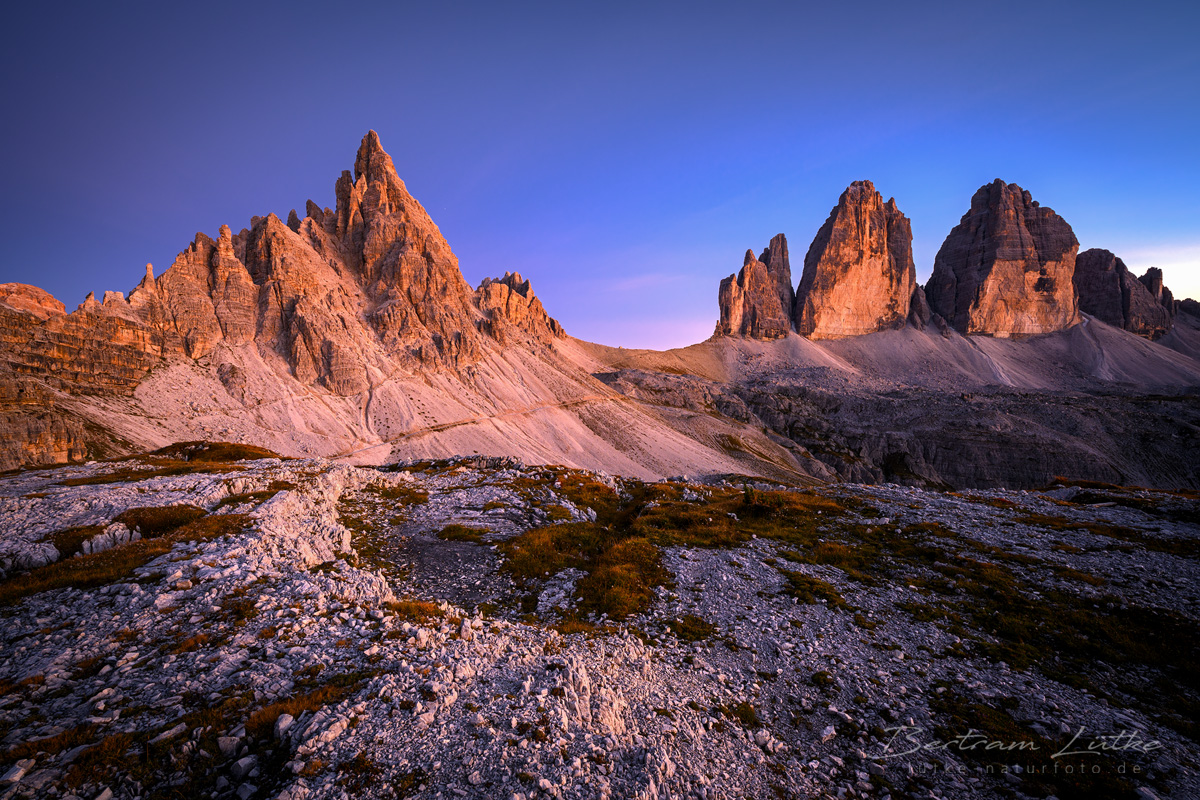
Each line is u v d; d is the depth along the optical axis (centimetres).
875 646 2016
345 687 1301
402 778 1013
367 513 3778
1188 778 1272
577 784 1070
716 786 1195
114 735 1059
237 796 943
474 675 1443
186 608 1697
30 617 1634
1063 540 3209
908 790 1257
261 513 2834
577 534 3500
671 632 2119
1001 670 1838
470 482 4891
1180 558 2858
